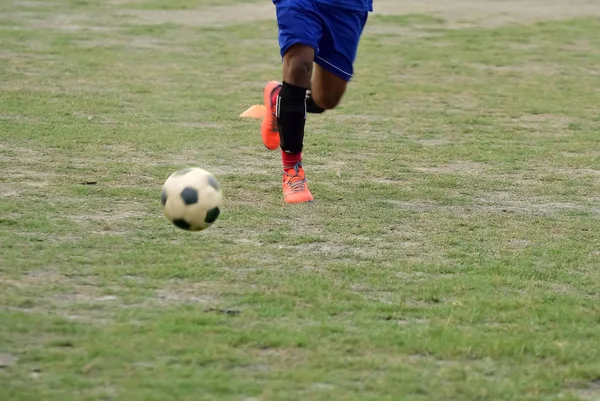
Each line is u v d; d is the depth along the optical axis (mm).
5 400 8875
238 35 42031
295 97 16453
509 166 20516
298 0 16328
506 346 10555
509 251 14375
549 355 10445
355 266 13352
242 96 28141
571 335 11047
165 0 53938
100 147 20453
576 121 26266
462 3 56469
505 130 24703
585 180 19453
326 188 17906
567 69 35625
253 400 9117
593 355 10461
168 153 20297
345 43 16828
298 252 13969
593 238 15273
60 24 43188
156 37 40438
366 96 29125
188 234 14602
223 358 10016
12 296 11562
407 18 49219
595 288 12836
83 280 12344
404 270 13312
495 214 16562
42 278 12328
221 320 11102
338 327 10969
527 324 11359
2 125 22172
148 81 29922
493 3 56719
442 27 46531
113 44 37906
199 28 43781
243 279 12641
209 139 21969
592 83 32844
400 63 35969
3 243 13672
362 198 17312
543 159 21375
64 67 31734
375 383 9562
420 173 19547
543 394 9492
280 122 16562
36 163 18703
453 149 22078
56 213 15383
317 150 21469
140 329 10719
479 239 14992
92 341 10336
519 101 29125
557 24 48094
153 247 13836
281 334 10680
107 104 25672
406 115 26359
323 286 12430
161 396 9086
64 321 10828
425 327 11102
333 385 9516
